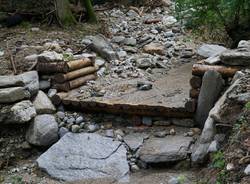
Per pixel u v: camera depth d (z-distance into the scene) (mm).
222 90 5164
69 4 8875
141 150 5035
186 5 7441
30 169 5188
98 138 5324
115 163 4949
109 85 6395
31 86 5727
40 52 7004
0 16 8641
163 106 5363
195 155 4695
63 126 5637
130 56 7578
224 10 7352
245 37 7316
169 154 4859
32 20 8836
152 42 8195
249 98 4602
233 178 3908
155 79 6660
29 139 5453
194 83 5242
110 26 9219
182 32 8680
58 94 5863
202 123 5188
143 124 5551
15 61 6676
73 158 5066
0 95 5449
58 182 4836
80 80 6312
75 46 7602
